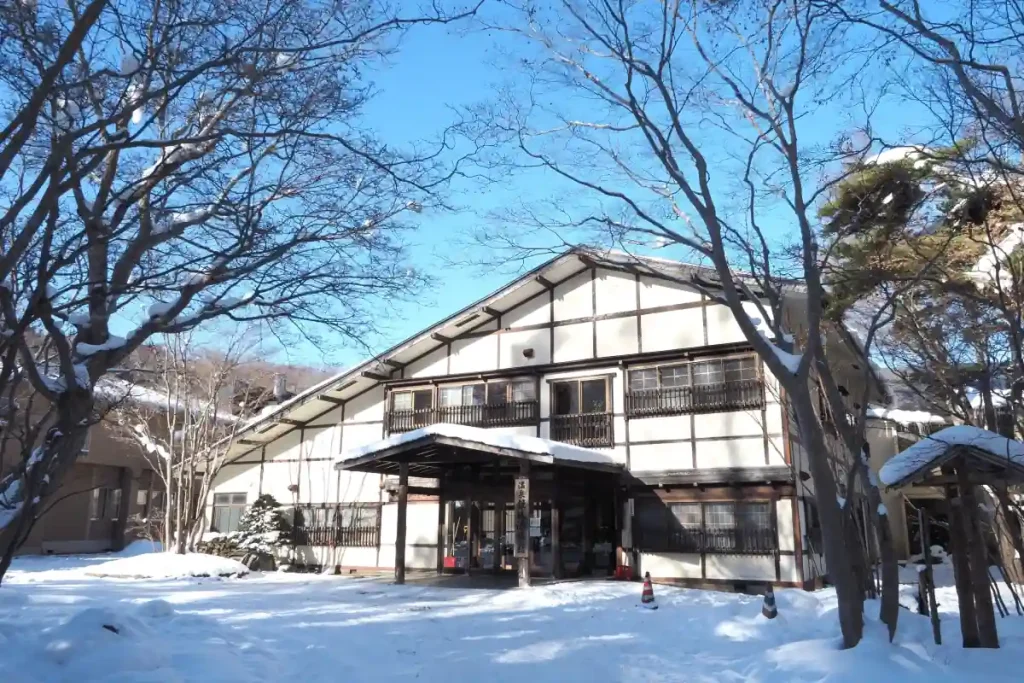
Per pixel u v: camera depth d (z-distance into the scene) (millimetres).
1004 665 7148
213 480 23500
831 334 15766
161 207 7203
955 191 9812
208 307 7312
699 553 16688
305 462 22453
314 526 21797
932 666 7008
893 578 8016
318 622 11289
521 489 15820
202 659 7207
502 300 20156
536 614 12430
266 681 7094
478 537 19688
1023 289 9867
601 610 12812
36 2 6383
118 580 17516
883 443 24094
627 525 17562
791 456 16125
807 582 15766
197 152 7176
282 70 6691
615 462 17625
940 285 10016
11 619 9789
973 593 8227
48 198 5367
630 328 18672
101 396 12461
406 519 19281
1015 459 7770
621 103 8477
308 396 21734
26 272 6656
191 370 21938
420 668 8266
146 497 28328
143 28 6711
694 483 16875
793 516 15938
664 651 9383
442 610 12852
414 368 21562
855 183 10070
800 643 8094
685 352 17609
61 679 6277
